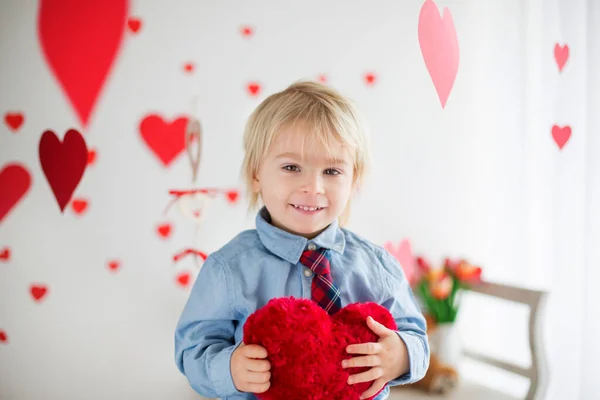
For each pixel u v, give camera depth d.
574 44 1.46
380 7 1.47
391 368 0.73
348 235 0.97
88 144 1.27
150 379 1.33
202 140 1.34
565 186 1.46
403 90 1.50
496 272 1.57
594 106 1.49
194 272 1.35
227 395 0.74
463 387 1.38
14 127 1.23
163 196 1.32
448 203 1.57
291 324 0.68
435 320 1.40
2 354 1.24
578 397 1.44
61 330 1.27
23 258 1.24
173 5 1.31
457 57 1.06
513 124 1.54
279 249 0.86
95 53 1.17
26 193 1.24
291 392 0.66
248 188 0.94
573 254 1.45
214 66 1.34
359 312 0.73
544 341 1.35
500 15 1.54
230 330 0.85
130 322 1.32
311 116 0.82
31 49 1.23
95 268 1.29
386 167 1.49
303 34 1.40
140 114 1.29
